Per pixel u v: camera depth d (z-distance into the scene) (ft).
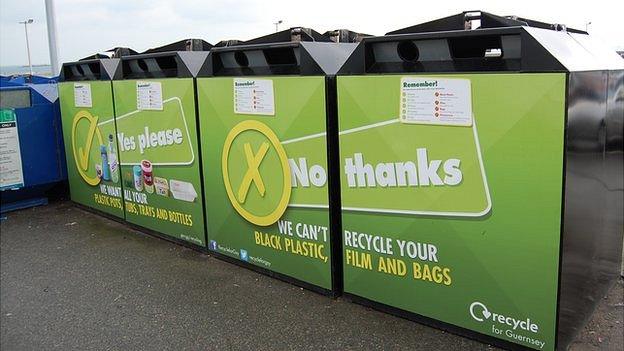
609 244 10.63
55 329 10.41
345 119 10.00
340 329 9.88
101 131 16.89
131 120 15.38
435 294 9.46
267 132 11.43
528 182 7.98
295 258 11.62
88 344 9.80
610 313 10.10
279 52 11.60
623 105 10.42
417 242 9.45
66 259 14.14
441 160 8.82
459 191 8.73
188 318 10.60
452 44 8.97
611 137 9.86
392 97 9.23
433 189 9.03
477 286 8.87
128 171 16.07
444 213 8.98
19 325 10.62
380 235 9.96
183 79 13.29
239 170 12.34
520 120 7.88
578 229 8.53
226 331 10.03
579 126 8.02
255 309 10.82
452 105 8.52
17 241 15.72
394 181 9.52
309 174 10.81
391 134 9.38
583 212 8.67
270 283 12.03
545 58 7.59
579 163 8.20
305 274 11.50
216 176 13.03
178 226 14.71
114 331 10.23
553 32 8.75
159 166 14.78
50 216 18.28
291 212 11.39
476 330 9.07
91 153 17.69
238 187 12.47
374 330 9.77
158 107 14.26
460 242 8.89
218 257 13.66
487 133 8.23
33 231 16.63
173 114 13.84
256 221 12.26
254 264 12.66
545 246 8.01
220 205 13.15
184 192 14.16
